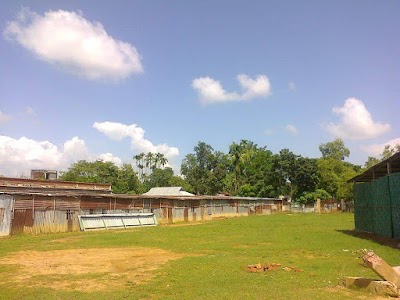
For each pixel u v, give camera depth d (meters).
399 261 15.65
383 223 25.28
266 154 87.44
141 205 44.78
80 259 17.44
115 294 10.78
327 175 75.62
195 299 10.05
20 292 11.15
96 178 81.69
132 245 22.78
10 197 30.53
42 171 56.47
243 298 9.98
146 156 107.56
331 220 45.12
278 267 14.46
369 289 10.36
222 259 16.72
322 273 13.25
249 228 34.78
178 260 16.64
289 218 51.12
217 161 110.69
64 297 10.54
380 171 28.58
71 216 35.69
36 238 28.11
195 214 54.16
